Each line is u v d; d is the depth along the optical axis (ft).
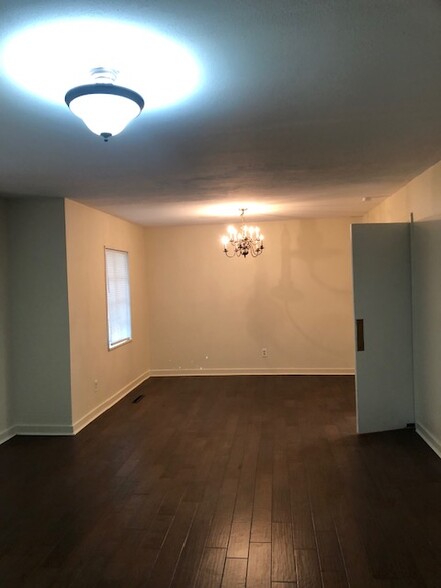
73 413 14.82
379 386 14.01
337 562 7.61
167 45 5.39
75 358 15.11
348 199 16.71
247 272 22.86
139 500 10.06
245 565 7.61
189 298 23.24
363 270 13.91
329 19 4.94
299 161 10.84
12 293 14.84
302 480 10.84
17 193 13.94
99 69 5.86
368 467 11.46
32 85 6.34
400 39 5.40
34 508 9.82
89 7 4.59
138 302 22.06
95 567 7.68
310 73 6.23
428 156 10.82
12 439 14.37
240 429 14.71
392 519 8.95
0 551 8.24
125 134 8.54
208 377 22.72
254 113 7.62
